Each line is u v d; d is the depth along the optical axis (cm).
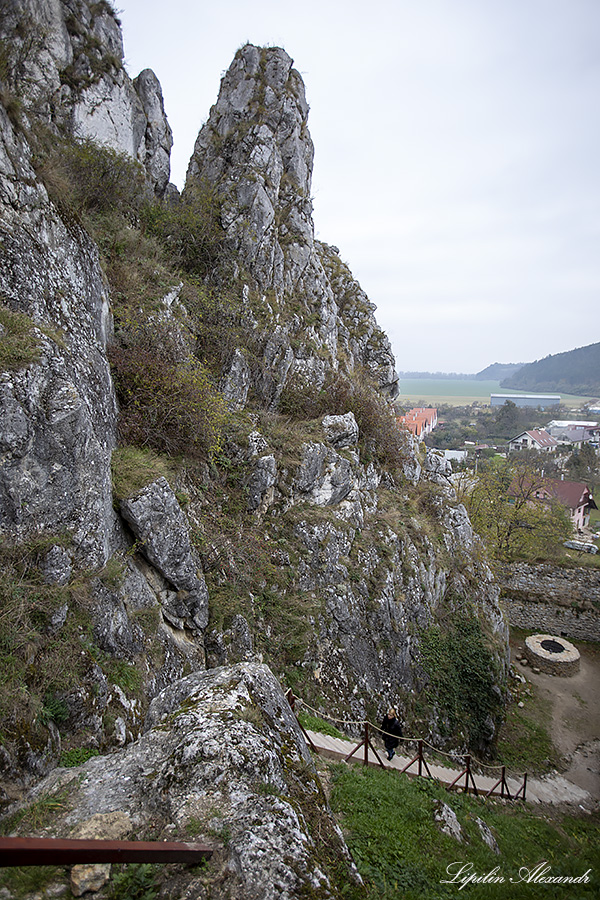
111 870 294
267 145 1598
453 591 1516
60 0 1325
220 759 351
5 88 679
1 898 284
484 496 2534
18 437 525
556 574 2127
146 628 687
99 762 400
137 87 1678
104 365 800
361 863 503
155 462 843
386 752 889
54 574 543
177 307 1166
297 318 1562
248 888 280
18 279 615
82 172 1121
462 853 593
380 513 1454
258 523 1091
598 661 1878
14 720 428
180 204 1466
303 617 1020
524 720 1494
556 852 798
